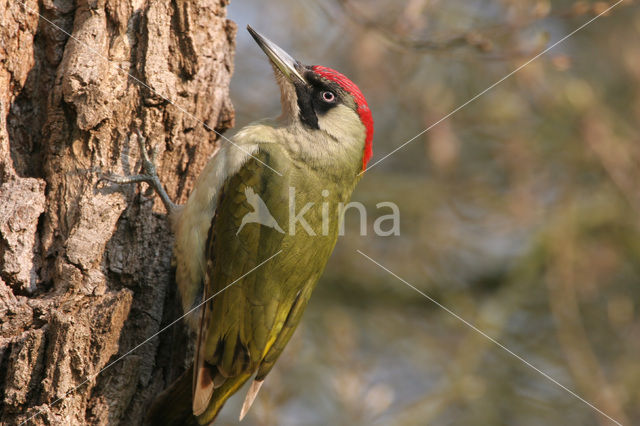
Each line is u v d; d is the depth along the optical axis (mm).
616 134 14633
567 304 14195
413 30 11617
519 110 14805
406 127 15875
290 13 15414
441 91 14711
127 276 7297
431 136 14273
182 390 7324
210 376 7289
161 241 7656
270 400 12211
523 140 14805
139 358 7090
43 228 7020
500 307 14367
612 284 15750
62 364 6504
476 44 10992
